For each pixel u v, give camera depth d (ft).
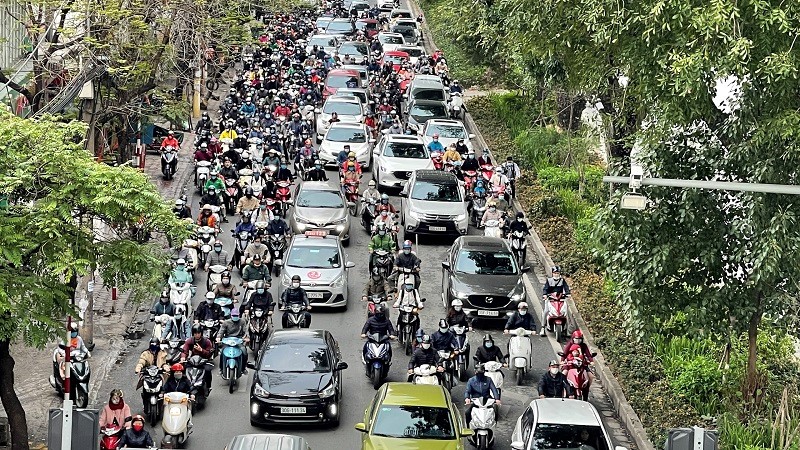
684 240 252.83
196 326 270.05
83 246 205.98
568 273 367.86
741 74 225.97
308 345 264.93
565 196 441.68
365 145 488.44
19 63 356.59
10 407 215.51
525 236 384.06
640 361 292.40
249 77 593.83
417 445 223.51
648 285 255.70
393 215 394.52
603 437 219.41
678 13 227.20
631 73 251.60
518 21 310.86
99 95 332.39
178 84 496.23
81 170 203.92
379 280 316.60
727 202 252.83
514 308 323.16
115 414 231.30
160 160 493.36
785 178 237.86
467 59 653.30
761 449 237.25
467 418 250.37
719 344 278.26
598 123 434.71
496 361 276.21
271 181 417.28
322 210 391.04
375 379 279.49
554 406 227.61
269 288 342.44
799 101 234.17
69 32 340.18
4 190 195.93
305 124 514.27
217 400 270.46
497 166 480.23
